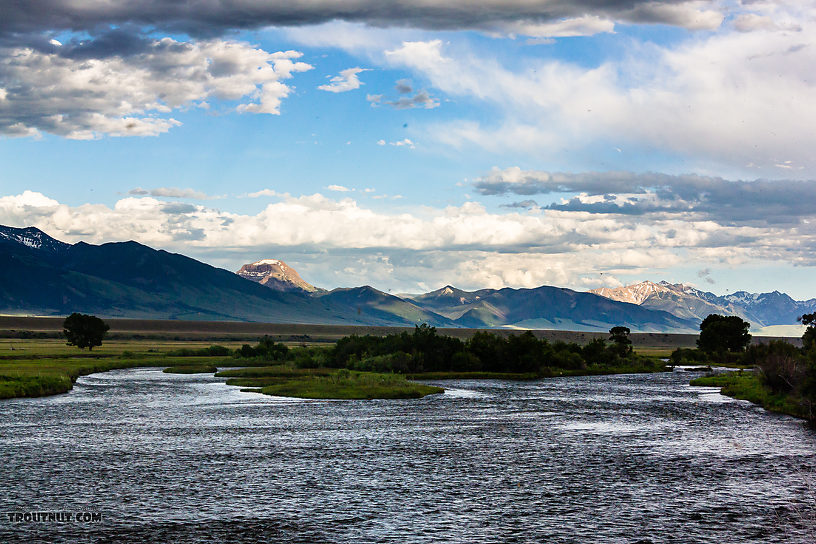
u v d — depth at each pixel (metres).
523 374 182.75
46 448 69.06
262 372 166.50
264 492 52.50
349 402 114.12
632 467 61.62
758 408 107.56
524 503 49.75
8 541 41.25
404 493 52.44
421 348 190.75
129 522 45.06
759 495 52.00
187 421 89.88
